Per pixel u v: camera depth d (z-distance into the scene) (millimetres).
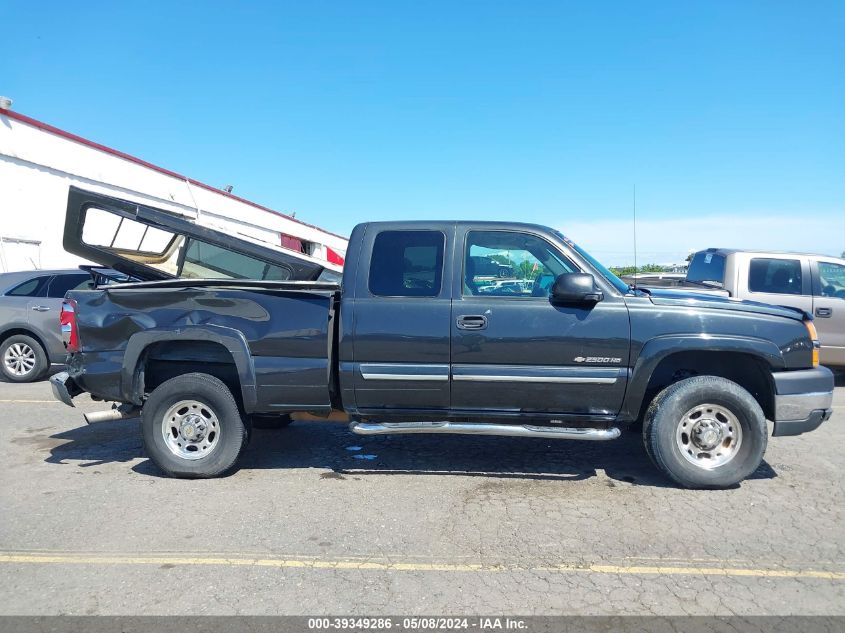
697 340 4684
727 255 9289
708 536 4055
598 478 5156
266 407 5023
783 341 4746
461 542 3984
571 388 4777
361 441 6297
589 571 3605
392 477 5215
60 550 3869
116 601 3283
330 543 3971
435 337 4805
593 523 4266
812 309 8844
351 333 4875
